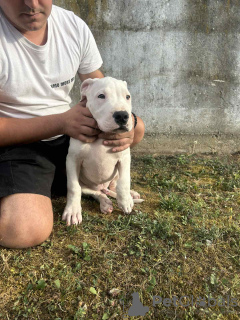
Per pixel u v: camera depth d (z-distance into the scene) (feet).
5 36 2.33
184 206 2.81
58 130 2.40
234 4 3.62
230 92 3.89
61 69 2.59
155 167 3.65
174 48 3.73
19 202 2.23
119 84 2.35
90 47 2.81
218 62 3.79
